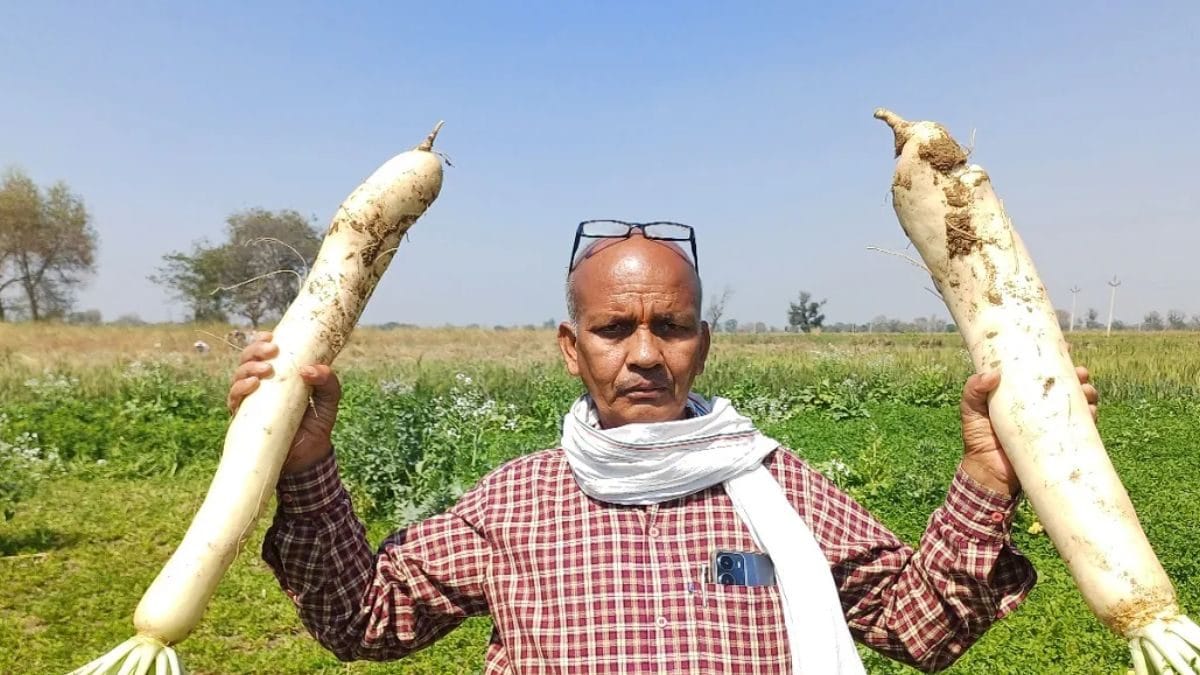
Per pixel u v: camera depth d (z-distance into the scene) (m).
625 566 1.96
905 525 8.35
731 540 2.00
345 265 2.20
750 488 2.03
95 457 11.94
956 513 1.98
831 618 1.88
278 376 2.05
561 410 15.96
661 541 1.99
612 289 2.07
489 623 6.10
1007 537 1.96
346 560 2.07
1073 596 6.22
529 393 17.81
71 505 9.48
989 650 5.28
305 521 2.05
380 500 9.38
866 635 2.11
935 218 2.11
